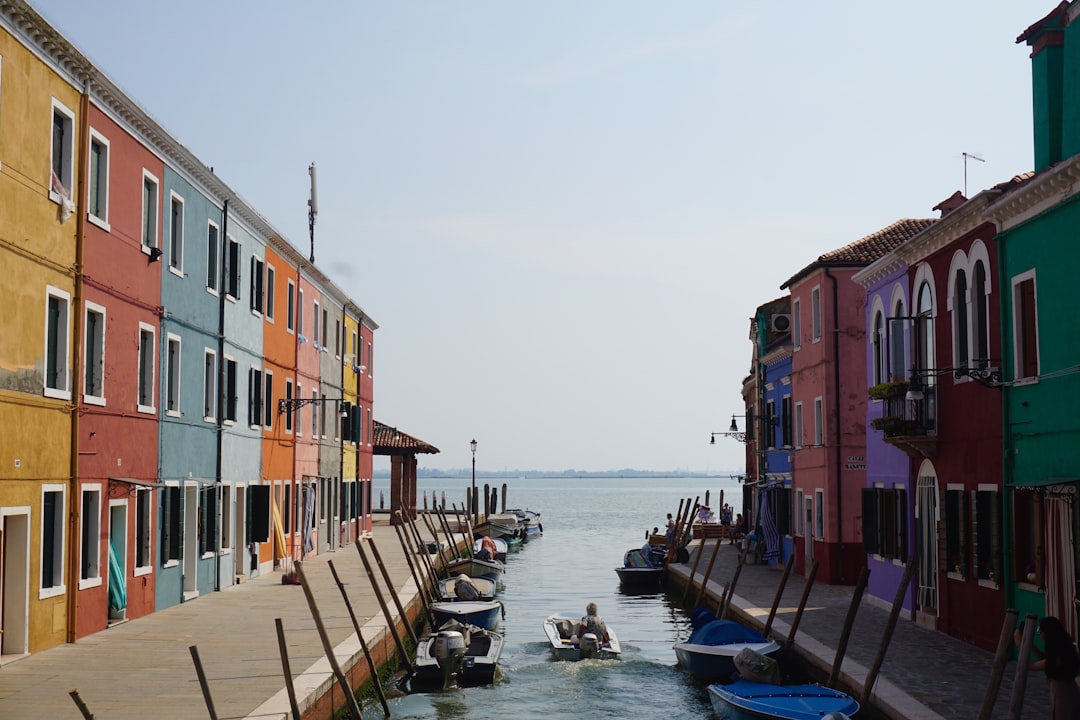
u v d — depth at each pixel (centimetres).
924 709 1275
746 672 1669
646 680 1931
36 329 1584
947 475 1864
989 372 1691
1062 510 1466
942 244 1886
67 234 1688
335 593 2423
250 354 2720
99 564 1800
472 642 2047
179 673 1445
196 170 2256
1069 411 1452
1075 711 1011
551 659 2134
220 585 2462
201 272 2331
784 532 3275
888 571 2195
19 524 1547
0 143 1484
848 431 2781
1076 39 1534
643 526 8025
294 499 3180
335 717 1471
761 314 3619
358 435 4153
